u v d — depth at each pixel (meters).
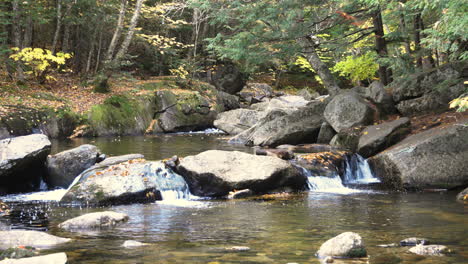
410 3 12.12
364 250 4.57
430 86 12.79
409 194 8.80
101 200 7.93
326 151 11.48
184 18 28.67
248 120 20.00
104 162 9.77
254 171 9.06
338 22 14.84
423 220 6.50
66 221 6.33
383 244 5.09
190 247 5.04
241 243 5.22
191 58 28.09
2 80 18.42
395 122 11.58
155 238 5.50
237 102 26.86
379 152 11.02
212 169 8.89
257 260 4.47
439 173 9.16
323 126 13.98
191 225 6.31
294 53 15.54
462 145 9.41
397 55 14.41
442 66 12.92
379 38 15.48
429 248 4.70
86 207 7.77
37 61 18.44
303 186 9.61
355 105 13.12
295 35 14.64
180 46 30.03
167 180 8.80
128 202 8.13
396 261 4.34
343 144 12.38
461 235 5.54
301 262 4.38
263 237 5.54
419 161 9.33
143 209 7.58
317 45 16.11
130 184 8.30
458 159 9.23
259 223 6.43
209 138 18.02
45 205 7.91
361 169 10.81
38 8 18.11
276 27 15.40
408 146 9.73
